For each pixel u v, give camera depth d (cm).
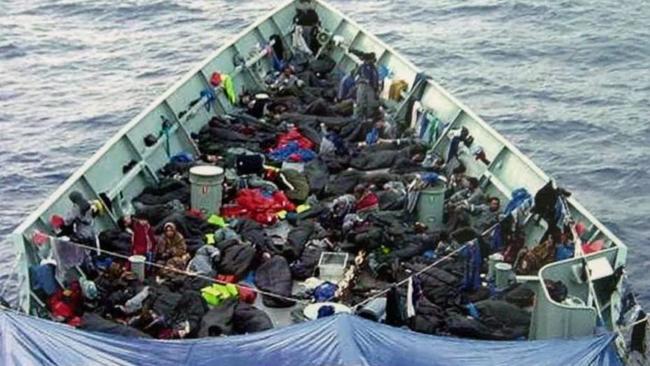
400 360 2025
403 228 2930
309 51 4309
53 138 4859
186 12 6725
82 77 5638
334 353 2017
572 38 6231
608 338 2147
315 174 3294
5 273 3688
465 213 3016
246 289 2614
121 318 2508
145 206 3041
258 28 4234
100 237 2808
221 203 3067
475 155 3316
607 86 5556
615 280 2498
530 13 6675
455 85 5562
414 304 2544
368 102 3750
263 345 2058
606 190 4450
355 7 6862
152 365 2020
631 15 6606
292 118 3719
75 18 6594
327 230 2947
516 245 2855
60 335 2088
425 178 3044
